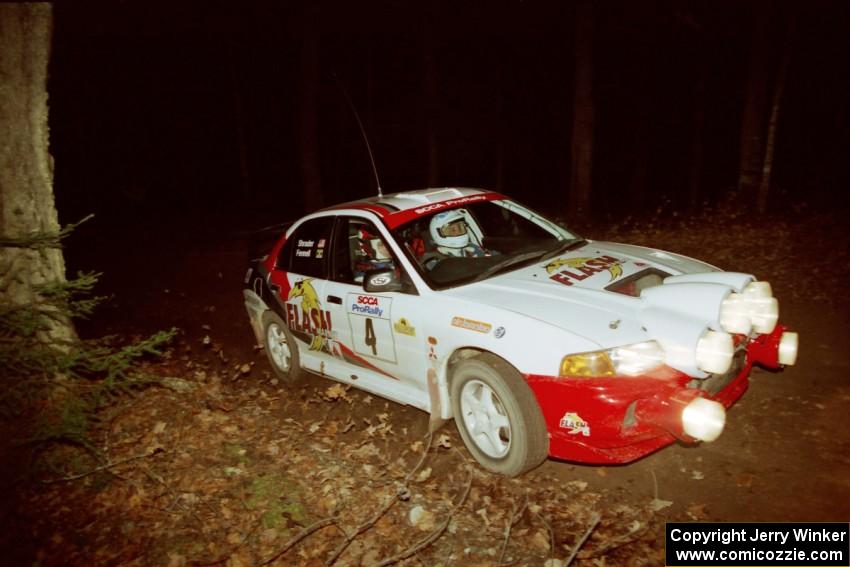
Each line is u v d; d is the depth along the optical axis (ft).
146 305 28.96
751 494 11.10
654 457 12.55
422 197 16.11
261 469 13.00
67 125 67.82
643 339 10.82
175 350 22.13
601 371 10.53
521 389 11.31
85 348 13.82
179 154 75.00
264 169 79.97
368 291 13.61
